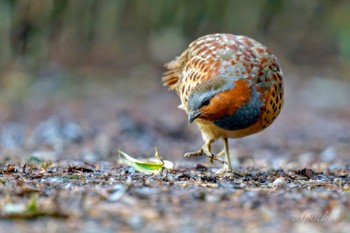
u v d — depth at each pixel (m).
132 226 5.86
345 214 6.31
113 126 16.16
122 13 24.55
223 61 8.81
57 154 12.53
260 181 8.58
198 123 9.35
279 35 27.72
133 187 7.29
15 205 6.35
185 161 11.98
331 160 12.59
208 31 25.61
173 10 24.80
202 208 6.47
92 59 23.77
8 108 18.91
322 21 28.69
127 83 22.27
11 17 22.62
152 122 16.86
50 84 21.52
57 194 6.91
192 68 9.28
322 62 26.56
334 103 21.84
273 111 9.04
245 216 6.23
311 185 8.05
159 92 21.80
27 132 15.70
